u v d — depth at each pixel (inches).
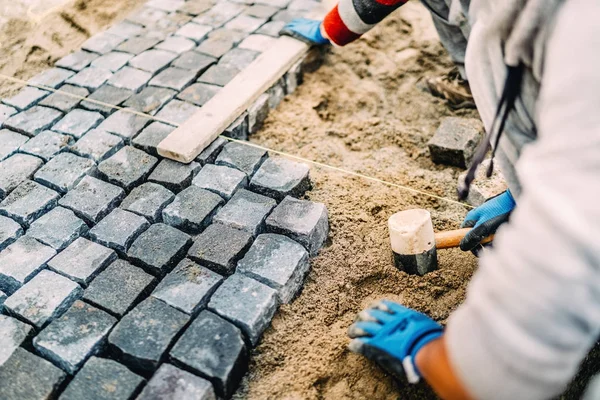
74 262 83.7
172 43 129.0
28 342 75.4
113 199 93.6
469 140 105.0
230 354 72.3
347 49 133.0
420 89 125.4
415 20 139.9
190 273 81.9
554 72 33.5
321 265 88.6
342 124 118.1
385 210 97.7
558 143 32.1
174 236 87.0
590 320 32.2
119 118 108.8
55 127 107.3
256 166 100.1
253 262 83.7
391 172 106.1
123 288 80.0
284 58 118.9
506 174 57.6
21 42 134.6
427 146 112.2
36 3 145.8
